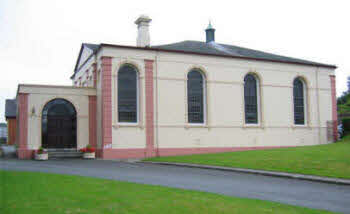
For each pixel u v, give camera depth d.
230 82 30.38
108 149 25.44
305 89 34.41
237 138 30.23
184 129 28.20
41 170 16.52
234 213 8.16
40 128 25.97
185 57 28.77
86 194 9.89
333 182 13.50
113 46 26.19
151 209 8.31
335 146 25.36
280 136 32.25
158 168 18.64
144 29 30.50
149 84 27.23
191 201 9.29
